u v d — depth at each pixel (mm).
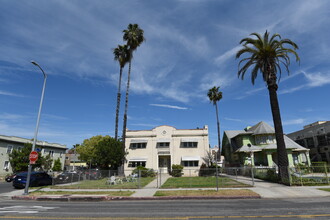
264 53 19516
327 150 37750
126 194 13711
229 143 37062
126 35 35812
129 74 35500
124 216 7828
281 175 17172
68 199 12688
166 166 34688
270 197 12141
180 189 15352
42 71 16828
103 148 29406
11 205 10789
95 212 8648
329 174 17844
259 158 31578
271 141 31156
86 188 17328
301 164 28109
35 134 15727
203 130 34625
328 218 6961
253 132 32281
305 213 7750
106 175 24391
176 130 35031
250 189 14609
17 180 18562
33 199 13148
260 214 7758
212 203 10586
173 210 8852
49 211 8938
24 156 34062
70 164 75312
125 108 33656
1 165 35188
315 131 41000
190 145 34250
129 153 34844
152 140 34938
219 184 17500
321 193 12906
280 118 18781
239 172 28094
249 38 19797
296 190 14000
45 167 38344
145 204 10688
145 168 31281
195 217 7492
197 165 33000
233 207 9305
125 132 32625
